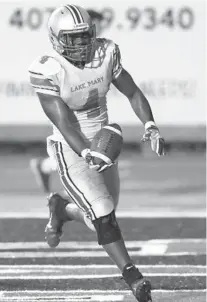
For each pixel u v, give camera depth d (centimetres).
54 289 1884
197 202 3155
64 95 1706
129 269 1639
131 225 2695
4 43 4362
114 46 1747
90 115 1769
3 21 4356
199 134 4425
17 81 4384
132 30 4353
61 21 1656
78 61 1691
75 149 1659
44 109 1705
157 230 2612
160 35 4366
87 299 1788
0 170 4119
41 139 4438
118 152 1630
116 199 1864
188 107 4406
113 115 4397
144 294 1625
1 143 4803
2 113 4419
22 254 2288
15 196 3347
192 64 4388
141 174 3931
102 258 2228
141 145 4625
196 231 2602
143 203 3131
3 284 1933
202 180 3747
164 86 4388
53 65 1680
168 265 2133
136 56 4362
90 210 1670
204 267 2108
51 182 3712
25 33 4359
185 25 4375
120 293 1844
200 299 1784
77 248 2364
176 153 4719
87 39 1666
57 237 2017
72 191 1720
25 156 4641
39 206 3084
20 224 2716
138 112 1780
